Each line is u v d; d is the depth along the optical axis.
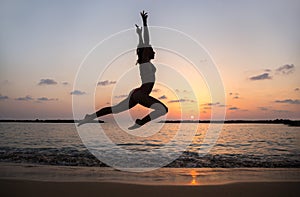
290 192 6.57
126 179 7.88
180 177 8.25
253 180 7.80
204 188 6.86
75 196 6.23
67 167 9.87
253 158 12.45
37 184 7.10
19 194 6.35
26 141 19.88
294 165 10.70
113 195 6.30
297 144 18.64
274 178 8.16
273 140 21.42
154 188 6.83
